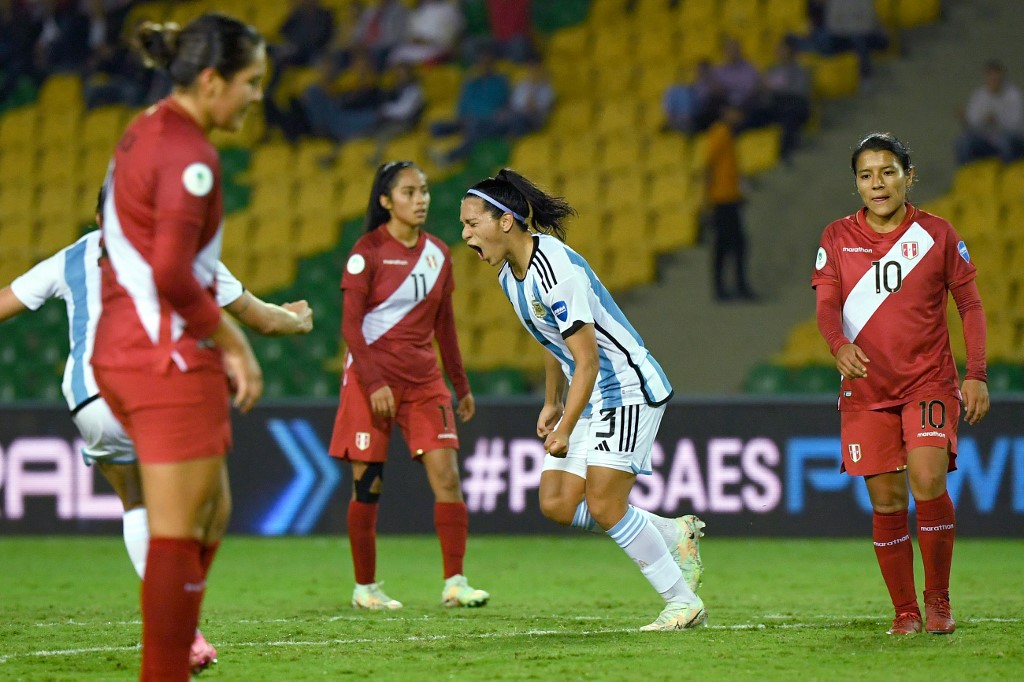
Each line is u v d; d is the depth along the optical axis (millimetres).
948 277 18141
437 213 54500
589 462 18203
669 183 53406
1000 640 17078
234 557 32781
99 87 62000
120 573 29688
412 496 36500
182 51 11797
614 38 61219
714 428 35312
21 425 37031
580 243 52844
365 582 23031
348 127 58375
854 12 56469
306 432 36719
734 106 53375
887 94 56750
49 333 50062
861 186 17984
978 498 33969
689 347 48594
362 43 60469
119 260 11852
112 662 15977
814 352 46500
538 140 56188
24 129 62031
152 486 11641
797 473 34906
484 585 27094
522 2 59844
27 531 36844
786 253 51656
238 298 14656
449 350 24453
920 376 17750
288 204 56594
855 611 21750
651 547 18469
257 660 15977
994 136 50938
